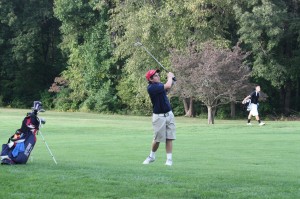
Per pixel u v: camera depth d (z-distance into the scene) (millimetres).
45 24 63469
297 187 8852
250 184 9109
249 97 28984
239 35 46000
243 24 41125
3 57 62188
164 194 8109
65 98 59781
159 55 45812
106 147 18469
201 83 33938
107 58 55188
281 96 51500
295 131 24703
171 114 12492
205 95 34438
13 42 59031
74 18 55281
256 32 40719
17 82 65000
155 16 44000
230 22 45531
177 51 40188
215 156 15312
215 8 43875
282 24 41469
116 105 55531
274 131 24828
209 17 44500
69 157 15172
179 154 15891
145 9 44281
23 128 11773
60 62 66250
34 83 65688
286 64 45688
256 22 40812
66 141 21391
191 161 14039
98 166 11727
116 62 54938
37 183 8820
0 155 12023
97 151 17062
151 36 45531
